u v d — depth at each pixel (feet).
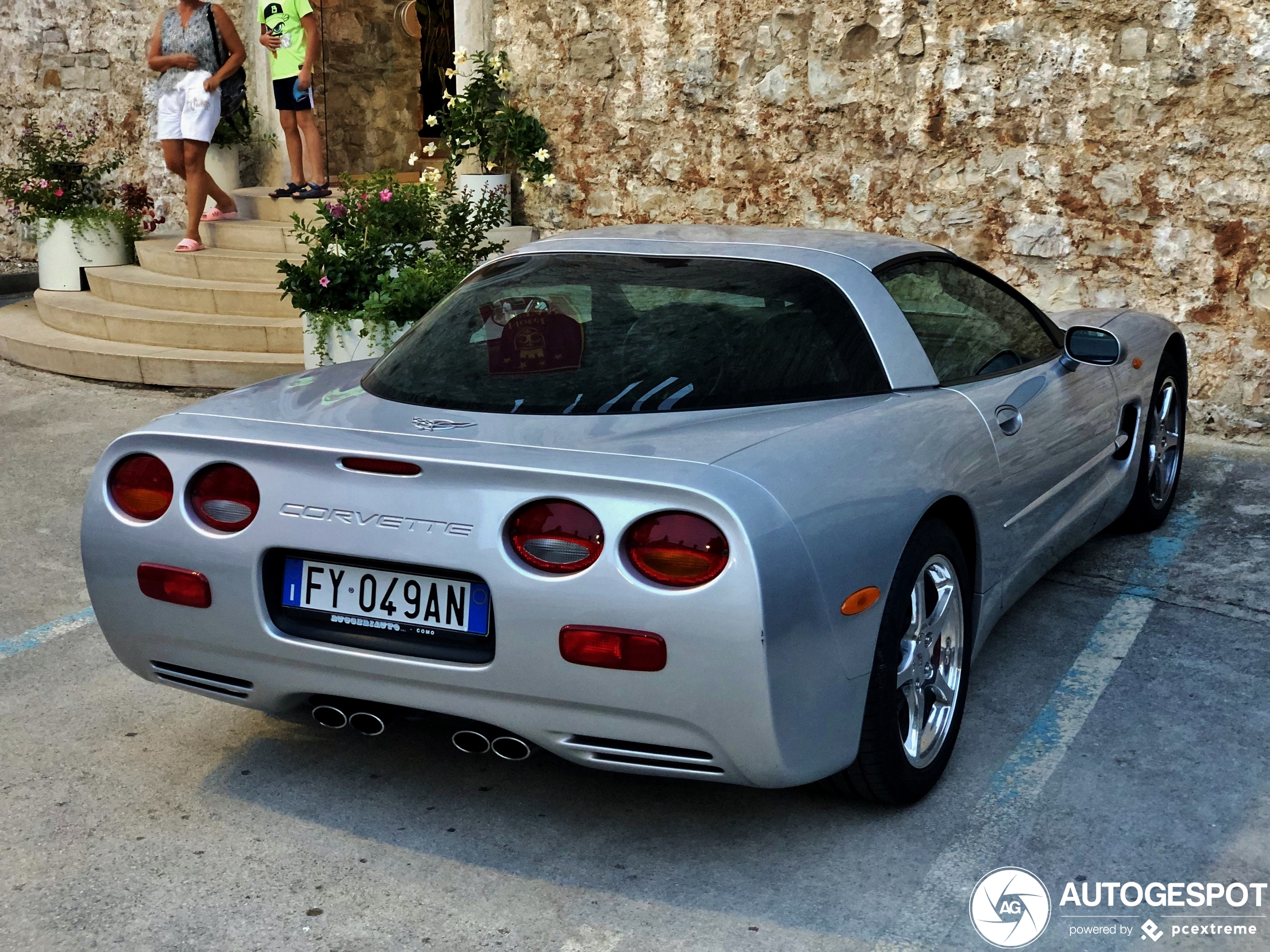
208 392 23.52
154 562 8.48
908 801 8.86
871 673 8.07
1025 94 20.62
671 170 25.05
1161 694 10.84
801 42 22.80
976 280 11.76
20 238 38.01
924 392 9.72
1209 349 19.86
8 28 35.68
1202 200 19.43
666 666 7.18
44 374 25.18
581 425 8.33
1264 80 18.53
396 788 9.37
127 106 34.53
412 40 35.42
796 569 7.27
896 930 7.54
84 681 11.43
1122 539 15.25
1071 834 8.59
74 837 8.68
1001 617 12.37
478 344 9.61
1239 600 13.11
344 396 9.50
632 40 24.90
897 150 22.16
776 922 7.64
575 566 7.30
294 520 8.00
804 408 8.75
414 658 7.83
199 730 10.40
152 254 27.89
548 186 26.94
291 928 7.61
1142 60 19.47
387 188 21.68
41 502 17.06
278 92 28.53
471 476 7.55
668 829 8.75
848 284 9.86
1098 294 20.66
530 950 7.38
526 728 7.73
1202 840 8.51
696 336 9.21
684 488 7.12
